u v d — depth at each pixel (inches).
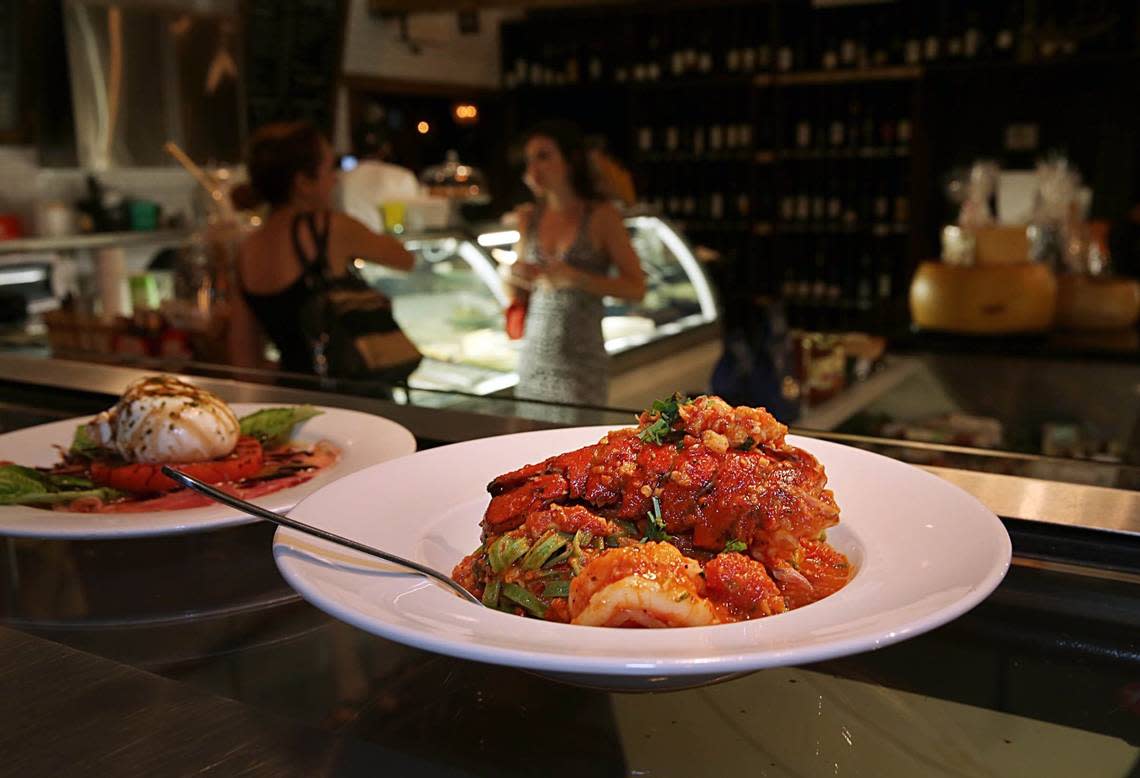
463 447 31.1
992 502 28.2
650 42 287.6
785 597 22.7
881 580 21.5
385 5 133.9
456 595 21.5
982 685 20.7
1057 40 237.8
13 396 46.3
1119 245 249.0
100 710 18.9
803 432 36.0
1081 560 25.6
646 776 18.0
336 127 267.7
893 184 263.4
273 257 98.5
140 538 31.1
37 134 215.3
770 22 266.1
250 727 18.6
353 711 20.2
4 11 201.6
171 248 222.1
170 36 220.2
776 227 275.6
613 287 103.5
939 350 110.7
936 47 251.8
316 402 42.9
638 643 18.2
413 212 189.2
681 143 283.7
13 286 196.9
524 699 20.6
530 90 308.8
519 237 116.8
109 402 44.9
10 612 25.5
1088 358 104.3
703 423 25.2
